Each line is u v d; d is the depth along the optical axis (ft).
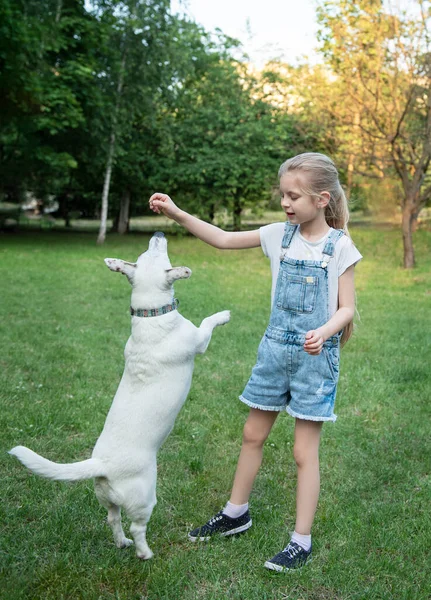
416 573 8.93
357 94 45.60
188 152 66.64
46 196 95.45
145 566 8.91
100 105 57.06
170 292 8.91
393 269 44.37
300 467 9.25
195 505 10.80
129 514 8.44
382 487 11.64
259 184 63.46
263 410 9.48
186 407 15.52
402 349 21.54
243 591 8.45
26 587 8.35
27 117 54.70
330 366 8.98
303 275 8.96
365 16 44.55
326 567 8.99
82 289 32.86
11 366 18.25
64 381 17.19
